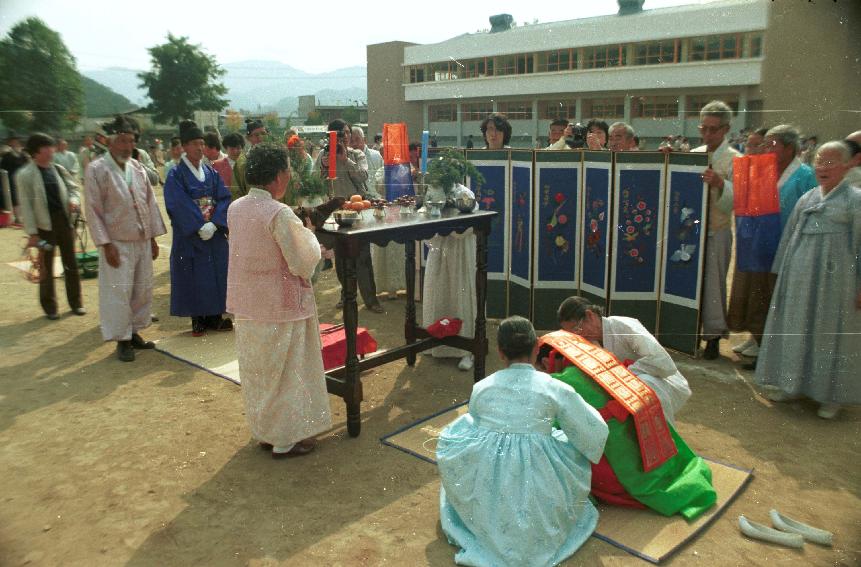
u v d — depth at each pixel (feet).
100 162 15.90
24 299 22.04
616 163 16.65
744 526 9.09
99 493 10.19
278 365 10.84
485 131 18.90
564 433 9.37
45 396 14.19
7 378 15.24
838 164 12.40
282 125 25.29
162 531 9.15
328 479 10.68
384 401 14.10
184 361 16.48
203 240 17.80
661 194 16.35
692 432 12.34
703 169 15.43
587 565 8.35
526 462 8.39
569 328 11.09
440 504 9.41
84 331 18.92
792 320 13.04
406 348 14.94
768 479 10.62
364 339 15.71
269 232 10.37
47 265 19.62
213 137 21.90
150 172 22.49
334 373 13.55
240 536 9.04
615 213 16.88
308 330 11.25
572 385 9.68
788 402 13.79
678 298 16.51
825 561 8.48
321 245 12.28
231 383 15.01
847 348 12.60
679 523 9.27
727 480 10.45
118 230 16.06
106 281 16.17
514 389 8.71
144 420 12.98
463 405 13.73
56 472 10.86
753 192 14.92
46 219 19.27
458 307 15.97
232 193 20.52
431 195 14.82
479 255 14.43
